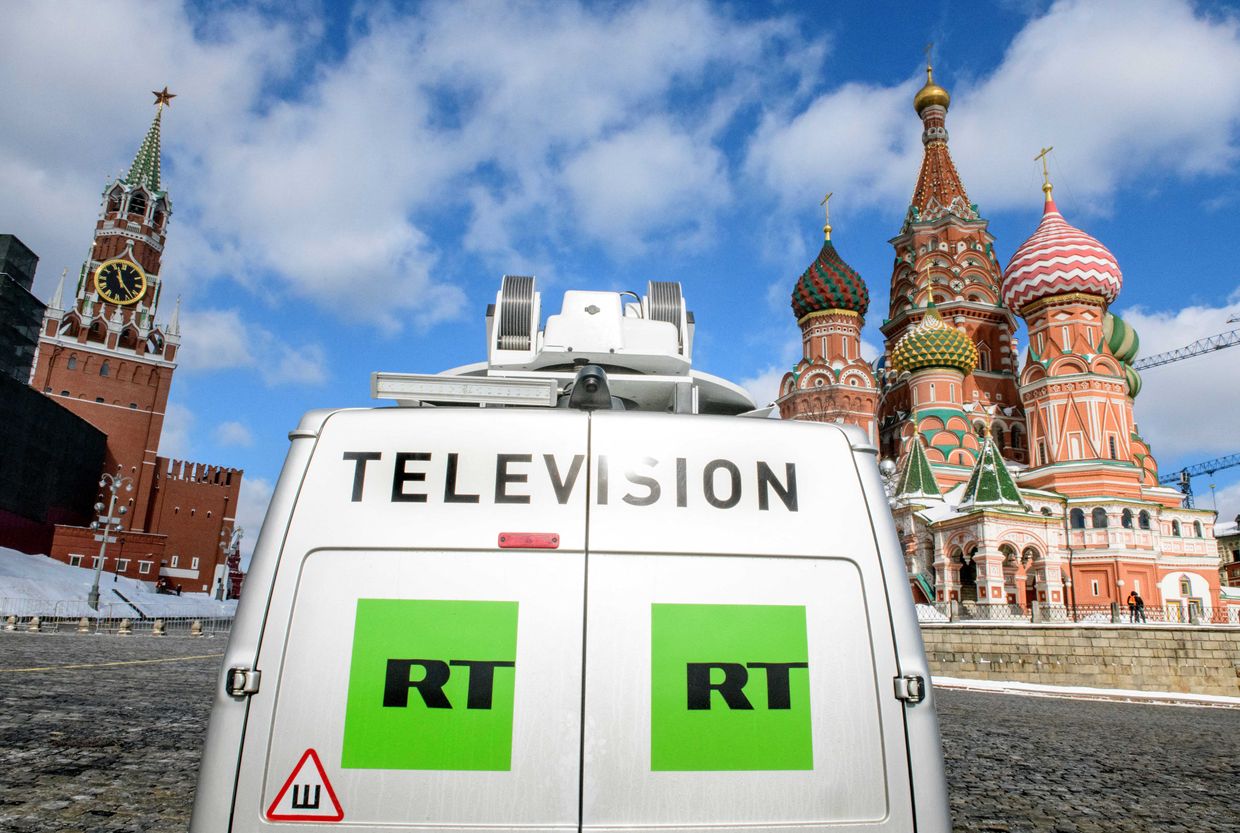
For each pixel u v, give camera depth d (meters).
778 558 2.72
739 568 2.69
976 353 70.75
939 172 83.19
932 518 54.81
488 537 2.66
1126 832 6.42
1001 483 51.47
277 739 2.41
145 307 83.50
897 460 67.69
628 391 5.20
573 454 2.79
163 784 6.77
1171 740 12.45
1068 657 25.17
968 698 20.25
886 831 2.47
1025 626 26.06
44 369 75.56
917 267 79.06
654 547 2.68
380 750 2.42
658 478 2.79
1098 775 8.95
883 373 84.19
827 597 2.70
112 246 83.69
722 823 2.42
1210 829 6.56
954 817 6.75
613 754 2.44
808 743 2.52
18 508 59.34
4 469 57.34
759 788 2.46
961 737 11.90
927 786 2.53
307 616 2.54
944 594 51.97
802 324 78.69
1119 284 64.50
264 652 2.49
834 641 2.65
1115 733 13.16
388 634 2.53
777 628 2.63
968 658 26.98
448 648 2.53
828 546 2.77
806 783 2.48
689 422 2.90
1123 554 55.31
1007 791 7.86
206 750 2.39
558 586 2.61
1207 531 60.62
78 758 7.64
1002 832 6.33
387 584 2.59
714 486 2.79
